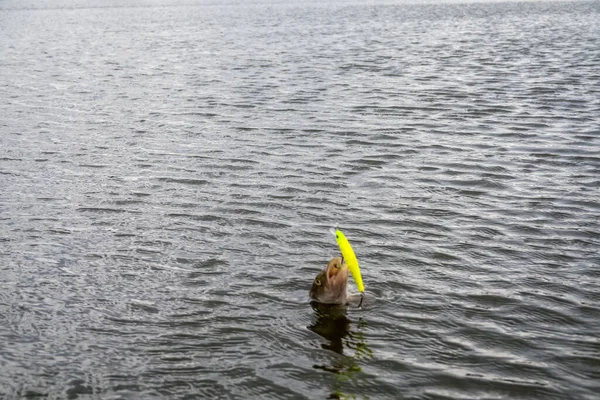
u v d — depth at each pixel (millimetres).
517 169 10766
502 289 6910
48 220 8719
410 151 11828
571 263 7508
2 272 7227
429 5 48719
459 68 20594
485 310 6496
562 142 12227
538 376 5477
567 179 10266
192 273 7230
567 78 18406
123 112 15219
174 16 42625
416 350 5836
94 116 14844
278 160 11352
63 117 14789
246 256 7656
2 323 6227
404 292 6844
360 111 14977
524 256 7684
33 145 12430
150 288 6902
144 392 5277
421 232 8367
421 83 18203
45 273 7215
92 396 5227
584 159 11219
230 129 13523
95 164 11203
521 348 5875
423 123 13820
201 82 18938
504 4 48562
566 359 5707
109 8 50781
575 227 8477
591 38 27469
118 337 6016
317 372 5520
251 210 9070
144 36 31531
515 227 8492
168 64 22484
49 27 36719
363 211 9055
